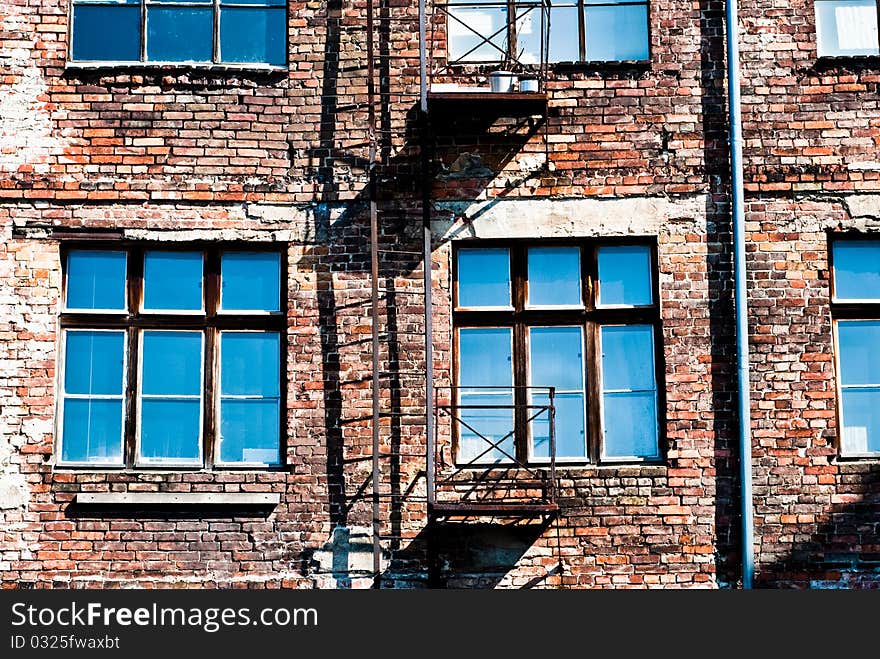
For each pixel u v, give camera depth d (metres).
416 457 11.16
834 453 11.11
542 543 11.05
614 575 11.01
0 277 11.24
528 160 11.59
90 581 10.90
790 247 11.40
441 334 11.34
